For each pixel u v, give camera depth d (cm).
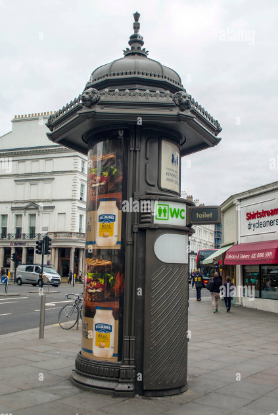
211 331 1181
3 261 5338
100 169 595
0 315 1525
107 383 534
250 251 1900
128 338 540
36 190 5294
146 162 578
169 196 588
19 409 471
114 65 612
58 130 648
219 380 626
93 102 547
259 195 1988
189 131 614
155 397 531
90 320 573
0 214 5409
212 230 9475
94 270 579
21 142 5462
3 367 671
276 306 1759
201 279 2483
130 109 548
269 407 505
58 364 697
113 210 575
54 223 5156
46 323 1323
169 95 555
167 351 544
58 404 490
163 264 555
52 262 5009
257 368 714
